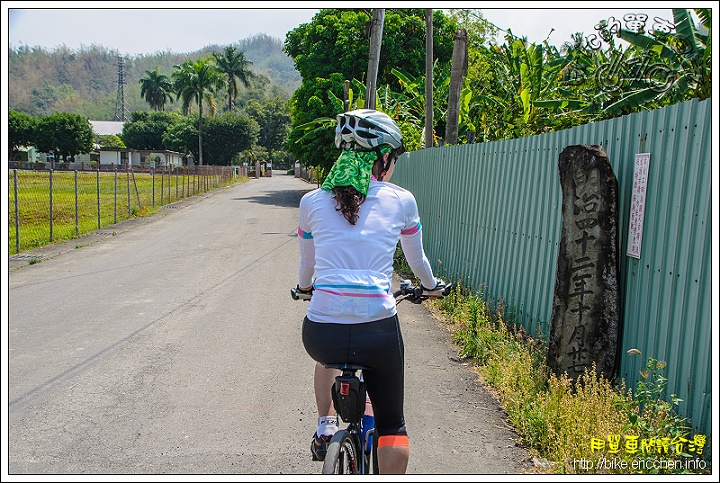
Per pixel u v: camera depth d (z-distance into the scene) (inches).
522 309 243.9
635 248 167.6
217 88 2906.0
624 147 177.8
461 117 550.3
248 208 968.3
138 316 281.6
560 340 178.2
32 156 3260.3
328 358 99.0
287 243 549.6
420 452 150.1
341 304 97.3
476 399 183.9
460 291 300.8
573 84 452.8
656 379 154.6
